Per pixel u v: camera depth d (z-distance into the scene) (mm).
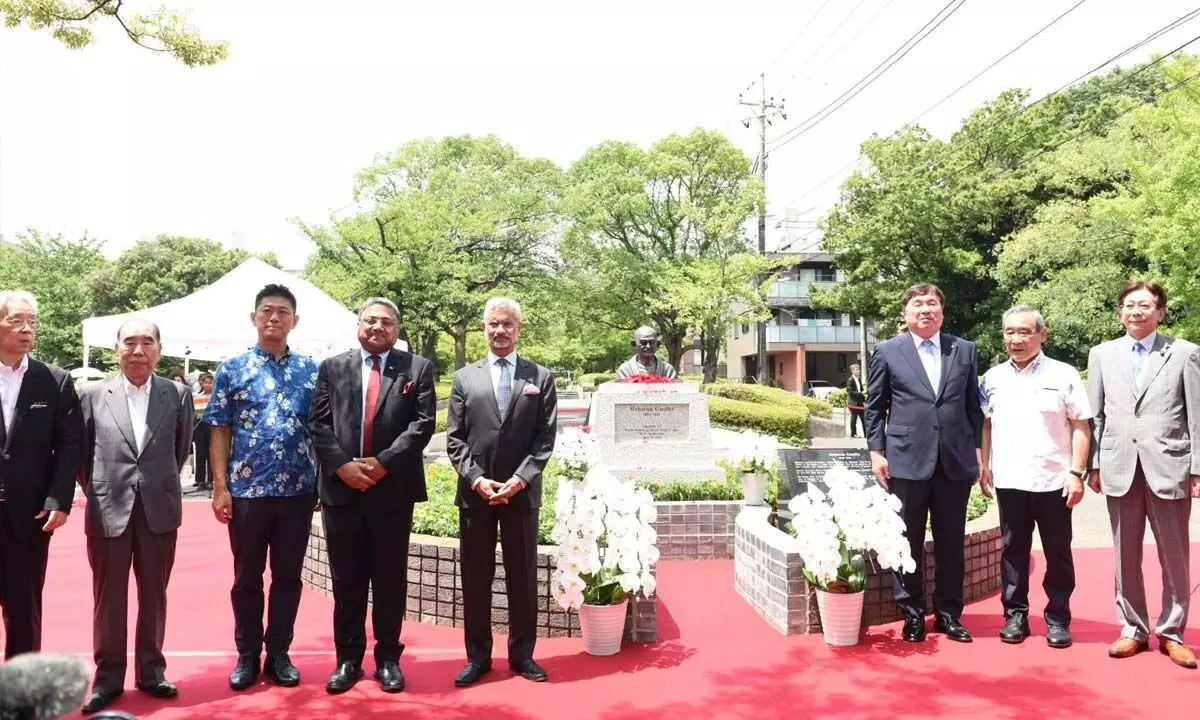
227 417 3992
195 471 11484
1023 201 24141
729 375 52656
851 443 14633
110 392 3818
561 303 27750
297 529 3990
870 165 27703
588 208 27984
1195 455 4051
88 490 3734
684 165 28031
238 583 3912
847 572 4441
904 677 3906
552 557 4641
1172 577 4152
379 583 3908
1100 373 4438
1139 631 4219
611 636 4289
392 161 27250
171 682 3912
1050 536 4465
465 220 23297
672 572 6301
